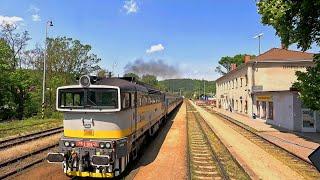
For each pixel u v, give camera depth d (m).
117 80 13.39
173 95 51.12
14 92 40.34
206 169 13.81
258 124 34.19
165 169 13.66
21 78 39.94
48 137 22.70
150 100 19.55
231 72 60.66
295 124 27.53
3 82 37.84
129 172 13.15
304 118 27.45
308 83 19.48
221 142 20.78
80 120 12.02
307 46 19.84
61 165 14.02
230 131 27.97
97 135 11.91
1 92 38.88
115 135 12.00
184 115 47.31
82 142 11.70
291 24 18.97
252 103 45.03
